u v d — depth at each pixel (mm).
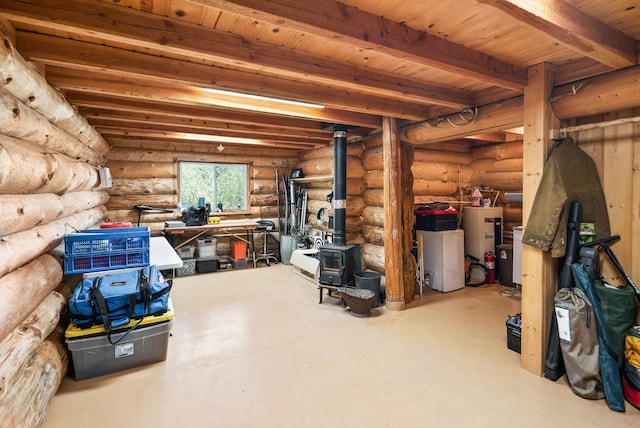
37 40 2184
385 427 2021
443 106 3625
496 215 5422
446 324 3594
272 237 7211
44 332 2158
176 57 2557
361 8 1859
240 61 2209
